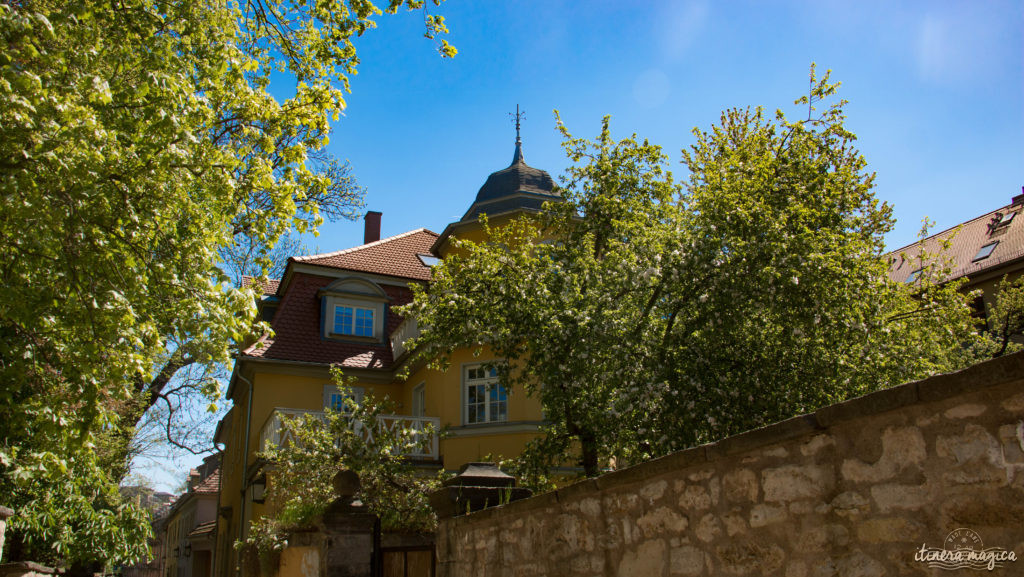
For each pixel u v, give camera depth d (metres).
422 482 10.07
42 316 5.66
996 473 2.56
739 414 8.45
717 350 8.94
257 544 10.02
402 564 8.19
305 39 8.55
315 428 10.61
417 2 8.20
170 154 5.89
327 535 7.41
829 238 8.64
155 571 46.75
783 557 3.38
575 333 8.91
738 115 13.08
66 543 9.29
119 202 5.72
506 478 7.10
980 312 23.16
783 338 8.77
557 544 5.15
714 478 3.85
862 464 3.07
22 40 5.68
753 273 8.37
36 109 5.41
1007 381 2.52
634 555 4.39
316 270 19.23
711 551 3.81
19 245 5.75
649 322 9.30
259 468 14.54
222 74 7.45
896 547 2.88
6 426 6.39
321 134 8.30
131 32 6.91
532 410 14.55
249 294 6.34
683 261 8.60
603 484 4.64
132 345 5.70
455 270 10.30
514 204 18.98
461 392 15.34
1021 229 24.23
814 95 10.23
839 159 10.38
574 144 10.84
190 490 32.50
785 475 3.42
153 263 5.89
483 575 6.18
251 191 7.29
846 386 8.91
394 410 18.00
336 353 18.17
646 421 8.77
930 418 2.82
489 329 9.52
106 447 14.02
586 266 9.52
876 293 8.69
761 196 8.98
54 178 5.40
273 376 17.31
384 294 19.31
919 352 10.07
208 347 6.25
